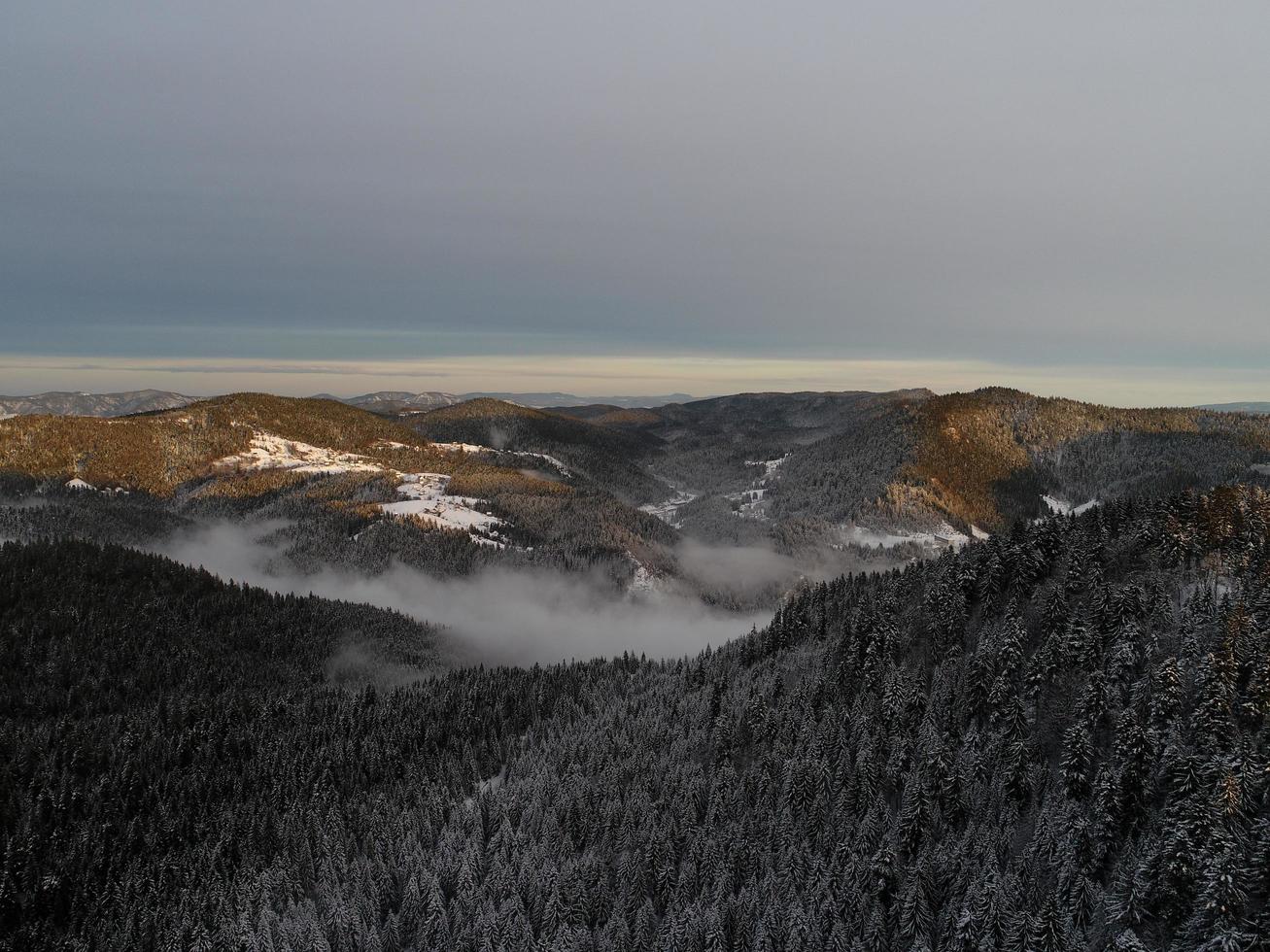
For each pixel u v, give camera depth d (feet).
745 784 301.63
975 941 199.52
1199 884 185.78
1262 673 222.89
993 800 248.93
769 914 226.38
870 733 298.15
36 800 347.36
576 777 334.24
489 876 276.21
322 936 254.06
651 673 492.95
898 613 366.84
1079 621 282.56
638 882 263.08
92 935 294.46
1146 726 231.50
